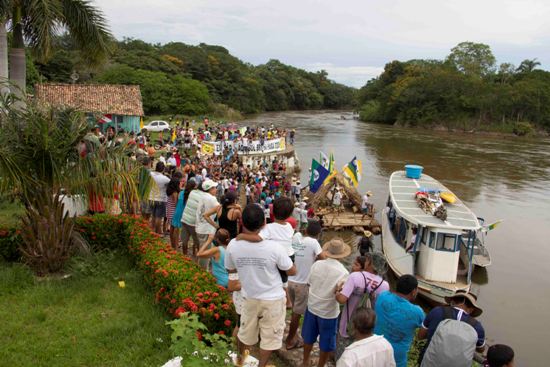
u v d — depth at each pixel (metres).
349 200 28.62
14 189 7.80
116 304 7.21
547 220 29.28
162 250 8.27
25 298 7.15
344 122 96.50
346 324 5.75
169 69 86.12
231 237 7.70
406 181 23.56
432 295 16.69
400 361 5.15
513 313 17.09
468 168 45.53
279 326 5.08
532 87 83.69
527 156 53.66
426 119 87.00
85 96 35.00
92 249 8.90
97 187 7.88
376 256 5.82
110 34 15.22
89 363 5.70
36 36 14.05
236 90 104.06
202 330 6.06
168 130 47.41
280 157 38.84
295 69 155.88
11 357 5.68
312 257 6.52
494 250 23.94
